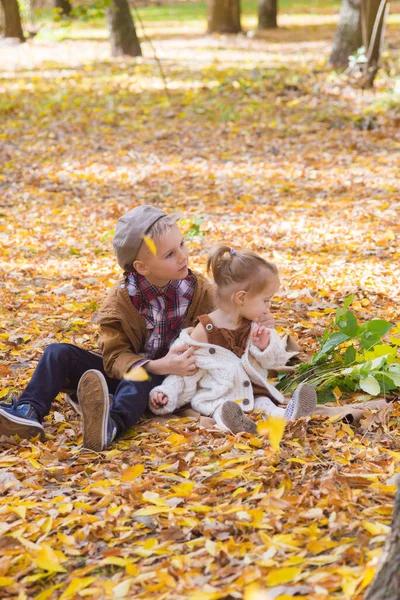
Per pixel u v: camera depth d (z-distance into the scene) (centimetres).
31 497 299
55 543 266
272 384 394
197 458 322
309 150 1104
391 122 1213
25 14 2986
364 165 1009
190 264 650
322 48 2247
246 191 918
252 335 374
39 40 2719
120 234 372
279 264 650
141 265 372
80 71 1958
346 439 334
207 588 226
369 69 1443
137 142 1200
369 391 371
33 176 1016
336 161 1032
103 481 305
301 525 262
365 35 1450
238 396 371
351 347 395
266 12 2845
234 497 285
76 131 1295
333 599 215
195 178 987
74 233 782
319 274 618
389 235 712
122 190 949
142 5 3959
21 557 255
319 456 316
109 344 377
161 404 367
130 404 356
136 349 386
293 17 3331
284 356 382
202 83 1666
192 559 246
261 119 1298
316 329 479
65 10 3056
